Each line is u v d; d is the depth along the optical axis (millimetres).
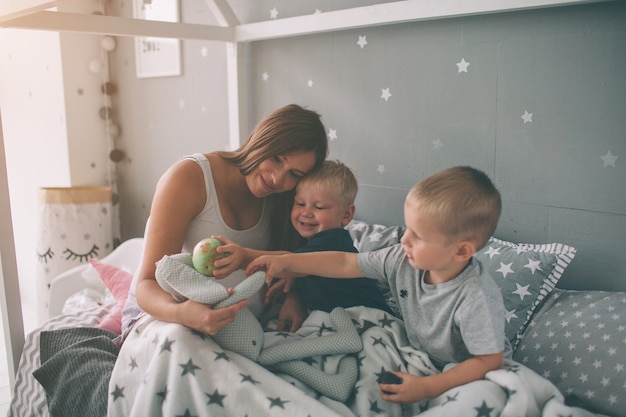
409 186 1785
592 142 1405
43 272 2604
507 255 1441
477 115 1602
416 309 1176
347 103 1909
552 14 1429
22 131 3133
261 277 1126
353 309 1303
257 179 1329
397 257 1211
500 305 1090
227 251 1165
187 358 1063
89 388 1226
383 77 1798
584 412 994
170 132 2664
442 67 1656
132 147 2910
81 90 2816
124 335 1346
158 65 2648
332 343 1180
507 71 1525
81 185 2861
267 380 1064
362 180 1909
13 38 3078
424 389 1049
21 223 3254
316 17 1809
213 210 1316
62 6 2703
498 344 1054
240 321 1161
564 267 1389
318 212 1410
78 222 2594
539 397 1023
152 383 1059
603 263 1419
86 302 1950
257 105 2197
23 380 1492
